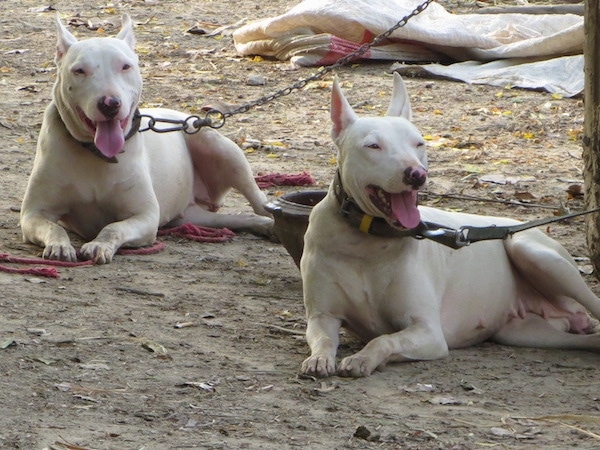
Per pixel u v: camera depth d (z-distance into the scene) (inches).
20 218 517.7
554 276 384.2
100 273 458.9
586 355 382.0
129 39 505.0
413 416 312.2
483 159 711.7
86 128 480.4
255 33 995.3
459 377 348.8
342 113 354.3
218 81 913.5
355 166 343.6
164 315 406.3
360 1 975.0
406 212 339.9
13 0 1256.2
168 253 503.2
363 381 339.0
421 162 348.2
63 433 289.6
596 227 438.6
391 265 358.9
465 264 380.8
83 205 502.9
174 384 332.8
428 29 954.7
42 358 348.8
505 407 323.3
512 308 395.2
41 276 446.9
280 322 407.2
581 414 319.0
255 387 332.5
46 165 496.4
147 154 525.0
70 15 1176.2
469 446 290.0
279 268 486.9
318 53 952.9
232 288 450.6
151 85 896.3
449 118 812.0
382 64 965.2
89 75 470.3
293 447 286.4
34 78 916.6
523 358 375.2
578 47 927.7
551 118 816.3
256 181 636.7
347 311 366.3
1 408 305.9
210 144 559.8
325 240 360.8
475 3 1191.6
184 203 554.9
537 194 633.0
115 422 300.4
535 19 992.9
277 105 842.2
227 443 287.1
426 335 357.1
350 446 288.2
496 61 945.5
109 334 378.9
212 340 380.5
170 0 1259.2
